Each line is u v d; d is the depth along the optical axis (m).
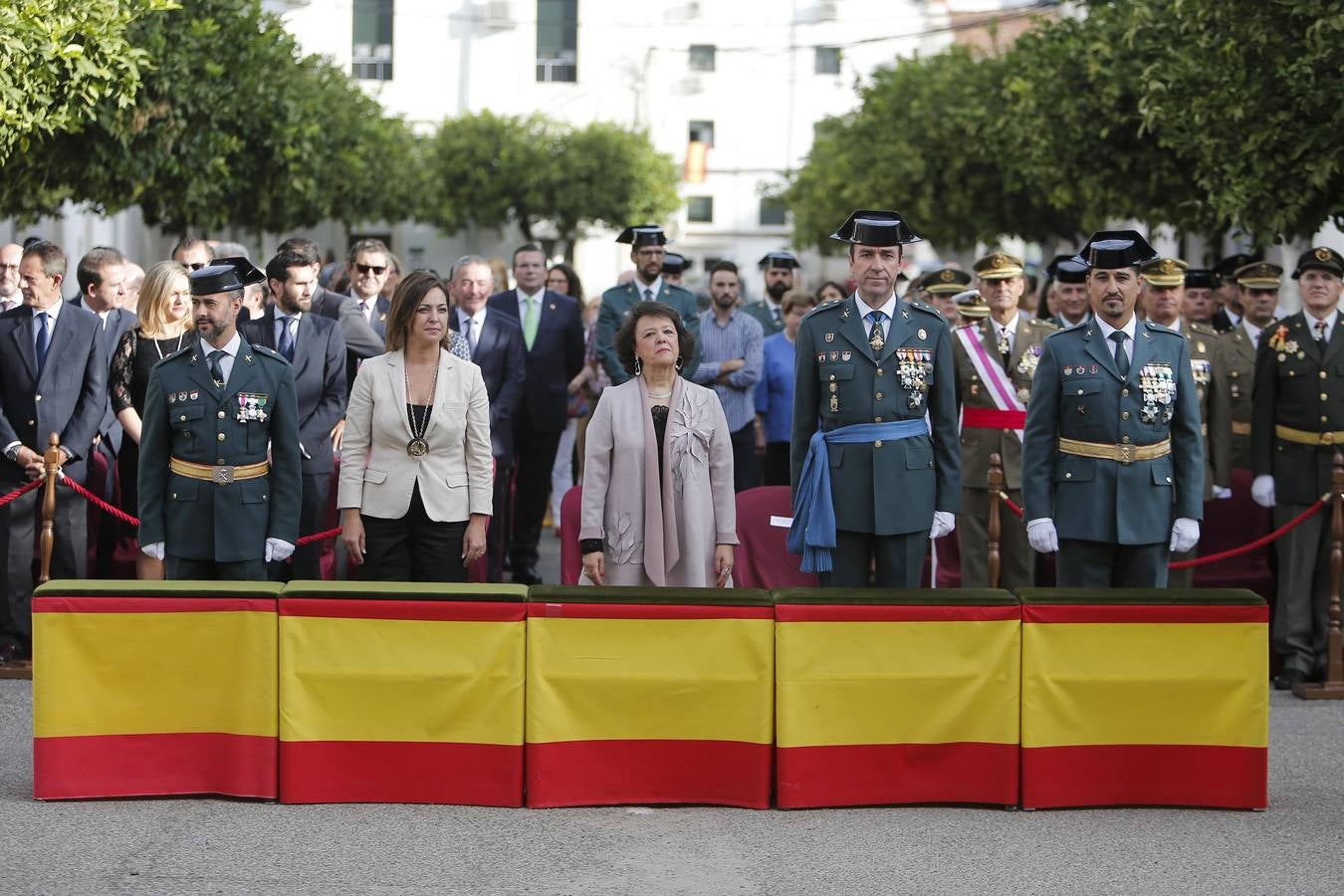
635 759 7.25
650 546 8.02
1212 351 10.66
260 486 8.20
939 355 8.07
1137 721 7.32
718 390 13.15
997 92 23.41
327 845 6.65
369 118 30.05
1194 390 8.31
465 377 8.30
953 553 11.14
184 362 8.18
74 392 10.03
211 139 19.03
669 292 12.71
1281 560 10.34
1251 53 11.84
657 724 7.24
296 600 7.20
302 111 21.53
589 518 8.05
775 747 7.26
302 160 22.34
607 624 7.22
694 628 7.23
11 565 10.00
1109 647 7.30
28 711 9.01
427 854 6.56
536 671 7.18
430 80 43.09
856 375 7.97
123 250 34.69
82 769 7.22
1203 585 10.96
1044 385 8.29
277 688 7.20
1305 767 8.23
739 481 13.25
